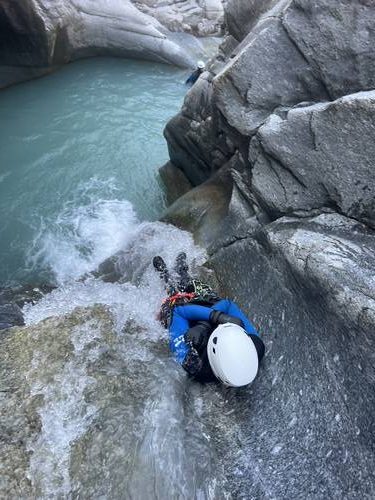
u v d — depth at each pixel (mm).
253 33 2240
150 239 2637
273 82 2035
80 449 1497
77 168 3754
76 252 2904
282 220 1940
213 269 2254
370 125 1602
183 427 1582
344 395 1478
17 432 1528
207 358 1730
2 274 2730
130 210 3344
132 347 1899
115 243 2979
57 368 1744
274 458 1515
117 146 4086
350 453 1388
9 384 1680
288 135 1853
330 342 1583
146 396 1676
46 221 3180
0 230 3090
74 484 1413
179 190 3436
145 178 3703
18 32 4684
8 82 4965
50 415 1587
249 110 2107
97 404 1628
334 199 1773
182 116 3104
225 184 2635
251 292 2006
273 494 1438
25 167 3721
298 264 1716
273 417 1614
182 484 1429
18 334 1891
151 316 2131
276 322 1829
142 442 1515
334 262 1607
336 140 1707
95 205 3361
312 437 1495
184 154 3248
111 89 5172
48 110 4602
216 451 1560
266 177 1996
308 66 1944
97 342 1881
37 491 1391
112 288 2381
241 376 1577
